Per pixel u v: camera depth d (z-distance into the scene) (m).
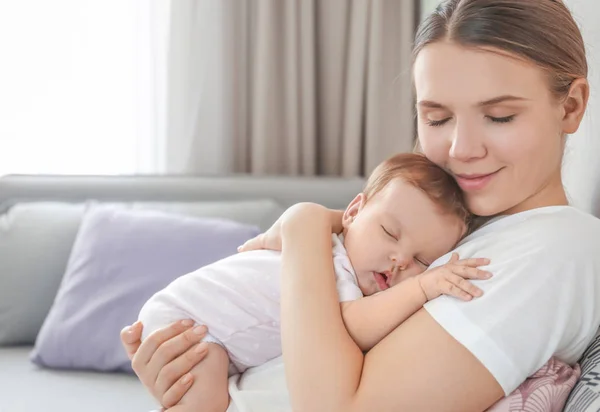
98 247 2.07
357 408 0.91
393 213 1.12
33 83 2.77
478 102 0.92
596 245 0.94
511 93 0.90
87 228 2.13
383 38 2.85
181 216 2.18
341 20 2.86
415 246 1.12
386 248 1.12
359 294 1.07
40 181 2.46
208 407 1.10
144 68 2.79
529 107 0.92
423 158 1.20
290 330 0.98
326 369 0.94
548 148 0.95
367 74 2.85
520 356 0.90
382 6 2.81
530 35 0.91
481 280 0.94
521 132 0.92
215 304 1.15
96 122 2.82
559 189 1.04
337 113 2.92
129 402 1.79
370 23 2.81
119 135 2.83
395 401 0.91
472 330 0.90
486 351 0.89
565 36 0.94
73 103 2.80
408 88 2.82
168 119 2.80
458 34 0.91
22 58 2.76
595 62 1.28
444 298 0.94
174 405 1.11
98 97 2.81
